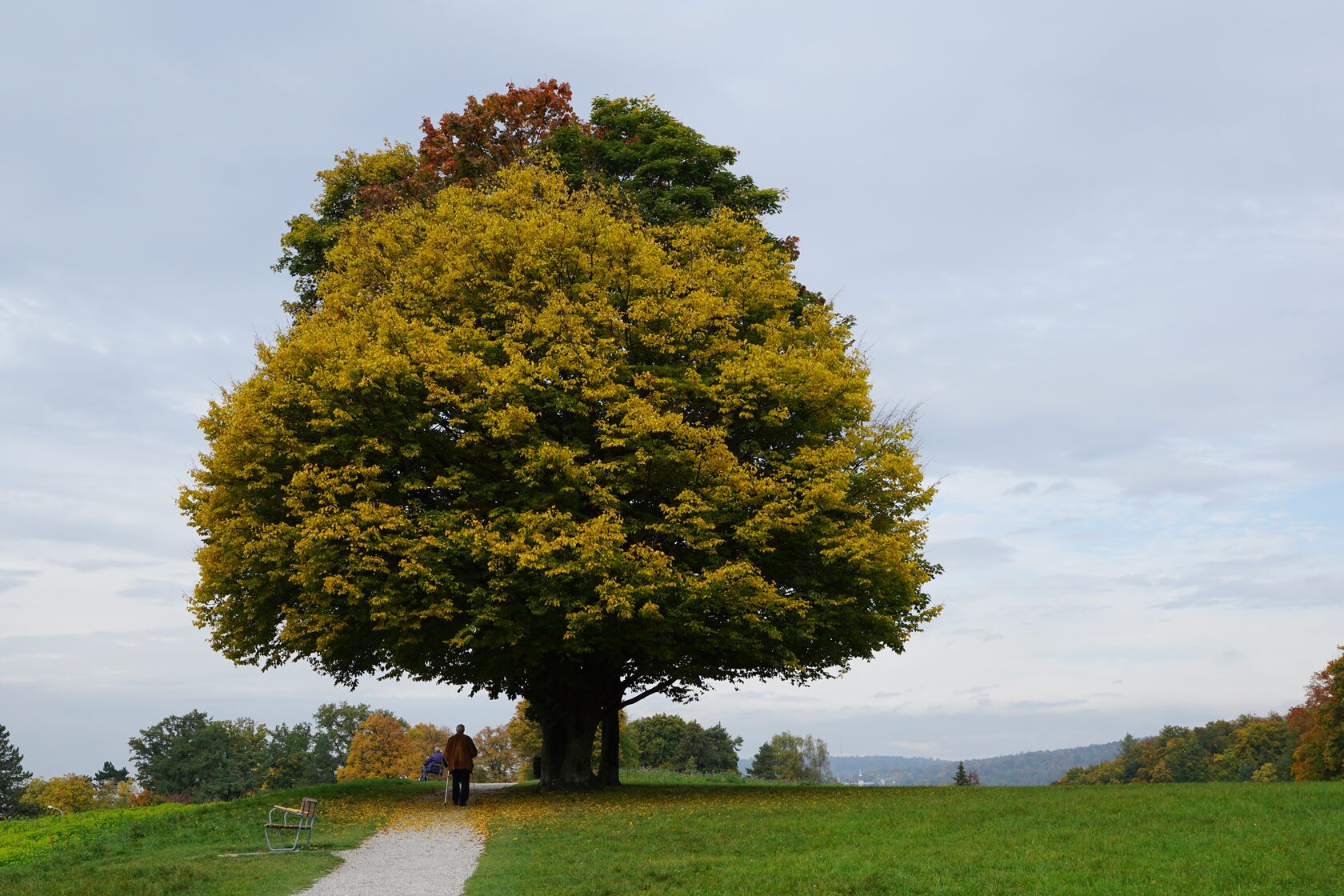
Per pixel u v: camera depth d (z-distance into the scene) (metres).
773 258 25.88
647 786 25.80
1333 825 14.30
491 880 13.37
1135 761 122.81
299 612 21.72
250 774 101.00
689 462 21.38
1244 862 12.23
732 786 26.08
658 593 20.05
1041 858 12.90
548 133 30.09
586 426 22.22
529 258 22.64
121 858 16.44
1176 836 13.99
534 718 26.83
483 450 21.86
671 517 20.95
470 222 24.05
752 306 24.78
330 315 23.92
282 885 13.12
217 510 22.33
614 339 22.16
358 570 20.30
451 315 23.09
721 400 22.23
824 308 26.47
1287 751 81.19
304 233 30.77
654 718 87.50
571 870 13.84
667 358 23.28
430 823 19.94
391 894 12.48
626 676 26.88
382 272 24.86
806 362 22.67
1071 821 15.66
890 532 23.16
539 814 20.12
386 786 28.86
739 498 21.45
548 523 19.98
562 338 21.64
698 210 29.03
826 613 22.05
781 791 23.67
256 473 21.48
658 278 22.89
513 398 21.08
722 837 15.90
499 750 82.38
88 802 92.00
